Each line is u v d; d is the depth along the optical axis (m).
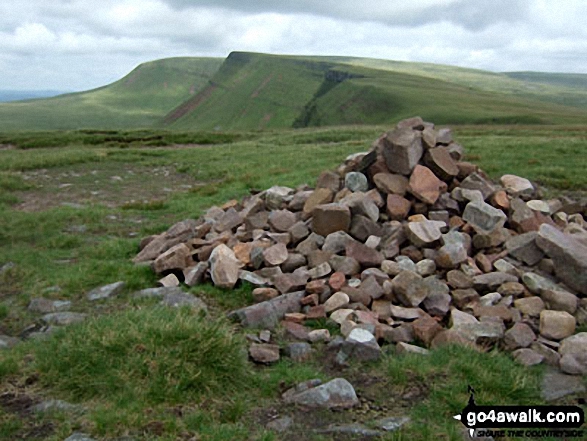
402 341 7.18
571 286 8.57
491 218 10.23
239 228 12.13
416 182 11.13
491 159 21.31
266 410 5.47
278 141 40.12
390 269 9.19
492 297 8.26
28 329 7.75
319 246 10.20
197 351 5.89
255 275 9.28
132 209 16.56
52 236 13.03
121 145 43.03
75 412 5.20
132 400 5.33
